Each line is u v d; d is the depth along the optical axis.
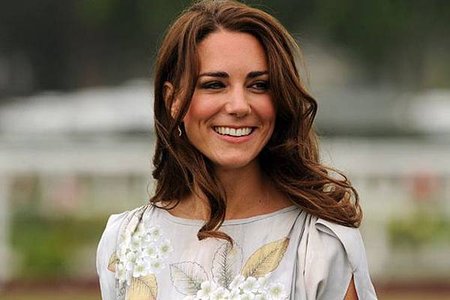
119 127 25.97
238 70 4.27
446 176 14.02
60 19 35.81
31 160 13.92
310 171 4.41
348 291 4.33
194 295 4.37
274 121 4.35
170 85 4.40
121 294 4.55
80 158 14.02
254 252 4.36
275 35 4.29
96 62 36.34
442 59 36.00
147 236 4.51
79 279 13.62
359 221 4.39
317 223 4.36
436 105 31.80
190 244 4.44
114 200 14.03
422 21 32.03
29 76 36.62
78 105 28.08
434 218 13.91
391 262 13.77
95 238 13.82
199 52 4.29
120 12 33.19
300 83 4.30
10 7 35.59
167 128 4.42
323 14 30.86
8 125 28.86
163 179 4.56
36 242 13.72
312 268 4.30
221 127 4.30
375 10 30.98
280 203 4.46
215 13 4.31
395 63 34.12
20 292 13.26
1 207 13.75
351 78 35.28
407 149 15.09
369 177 13.96
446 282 13.63
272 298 4.30
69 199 13.96
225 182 4.44
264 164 4.46
